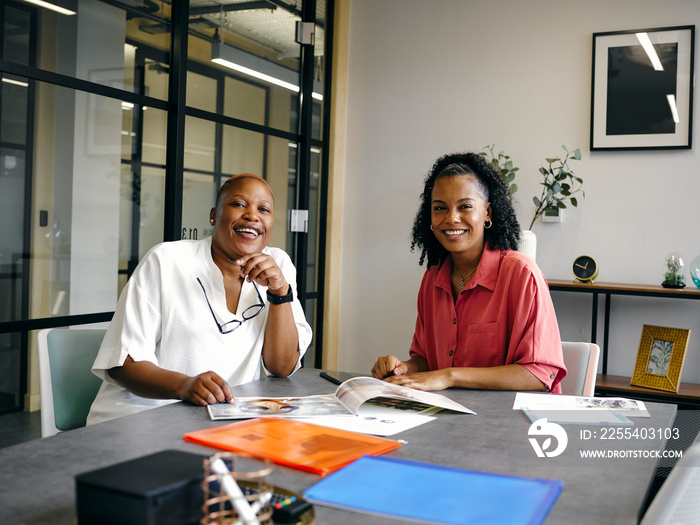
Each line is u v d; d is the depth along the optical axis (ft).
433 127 13.21
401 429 3.88
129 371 4.91
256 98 11.70
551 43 12.19
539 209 11.73
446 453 3.41
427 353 6.50
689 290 10.05
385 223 13.65
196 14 10.22
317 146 13.48
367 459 3.19
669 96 11.26
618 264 11.64
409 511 2.51
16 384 7.91
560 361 5.55
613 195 11.69
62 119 8.31
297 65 12.83
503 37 12.57
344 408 4.38
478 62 12.80
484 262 5.98
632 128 11.50
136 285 5.32
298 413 4.18
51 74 8.09
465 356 5.96
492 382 5.25
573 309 12.00
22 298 7.93
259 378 5.97
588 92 11.90
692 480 2.53
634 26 11.56
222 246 5.58
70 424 5.46
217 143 10.82
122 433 3.66
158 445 3.43
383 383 4.86
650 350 10.71
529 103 12.37
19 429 7.96
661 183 11.36
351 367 14.01
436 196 6.02
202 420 3.99
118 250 9.12
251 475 2.37
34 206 8.03
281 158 12.47
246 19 11.38
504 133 12.58
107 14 8.82
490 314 5.86
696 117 11.12
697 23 11.12
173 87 9.75
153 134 9.58
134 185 9.32
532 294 5.59
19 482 2.83
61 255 8.36
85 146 8.61
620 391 10.43
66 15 8.28
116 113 9.02
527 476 3.05
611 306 11.66
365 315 13.85
